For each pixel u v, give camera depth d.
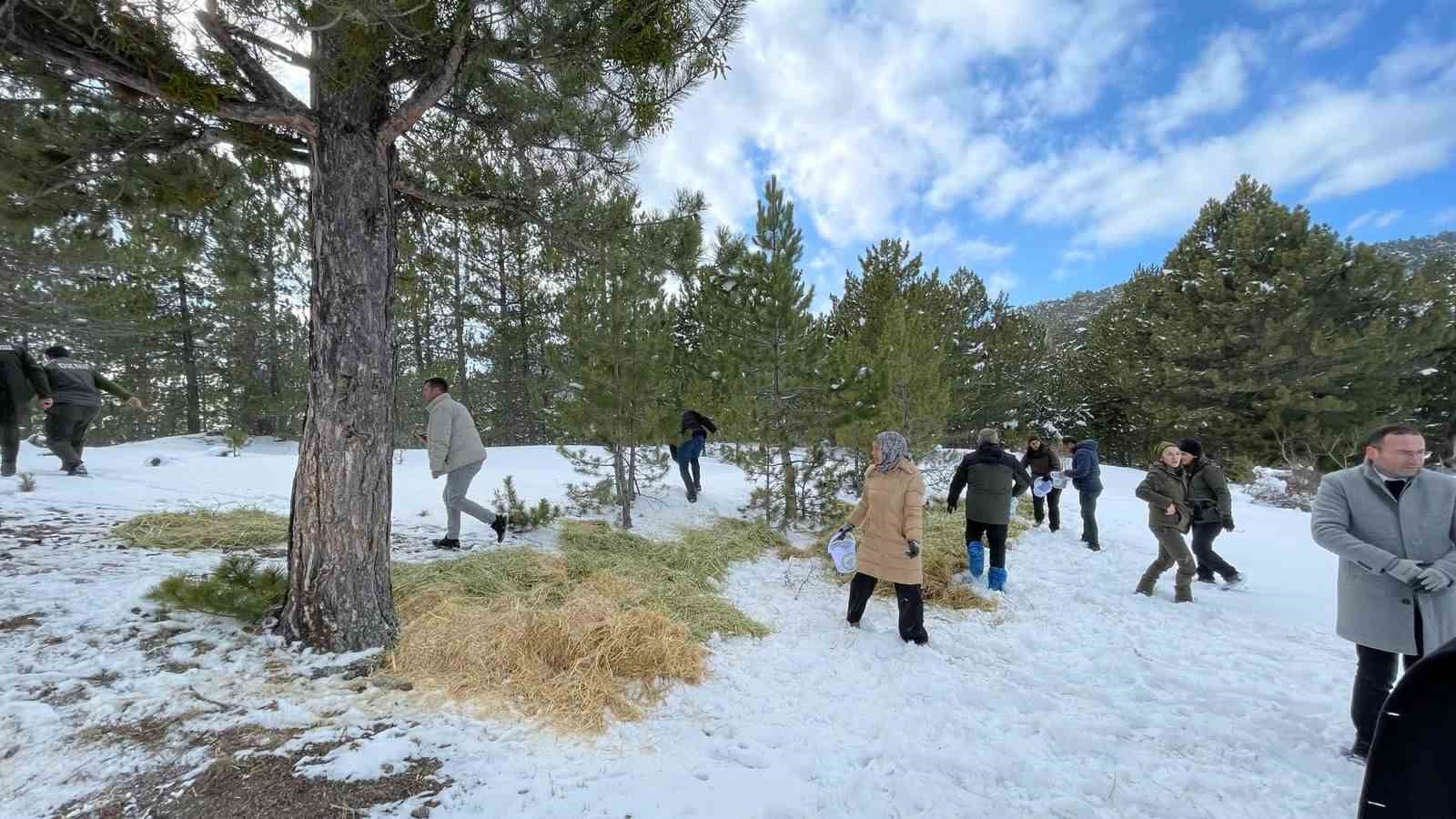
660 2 3.18
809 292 8.36
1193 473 5.96
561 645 3.43
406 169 4.90
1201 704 3.49
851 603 4.77
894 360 9.91
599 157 4.61
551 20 3.12
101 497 6.23
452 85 3.27
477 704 2.89
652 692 3.28
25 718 2.39
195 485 7.41
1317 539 2.90
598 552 6.10
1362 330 17.69
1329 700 3.47
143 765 2.23
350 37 2.67
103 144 3.29
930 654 4.16
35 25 2.50
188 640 3.21
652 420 7.72
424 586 4.35
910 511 4.43
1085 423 26.00
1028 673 3.90
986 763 2.76
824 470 8.49
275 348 17.88
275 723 2.57
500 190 4.82
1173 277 21.62
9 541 4.47
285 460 10.44
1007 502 5.90
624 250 5.53
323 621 3.29
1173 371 19.86
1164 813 2.49
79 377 7.38
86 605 3.44
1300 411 18.48
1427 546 2.66
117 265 8.25
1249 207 20.34
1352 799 2.58
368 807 2.11
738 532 7.66
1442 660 1.01
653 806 2.24
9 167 3.11
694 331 12.23
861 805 2.39
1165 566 5.57
